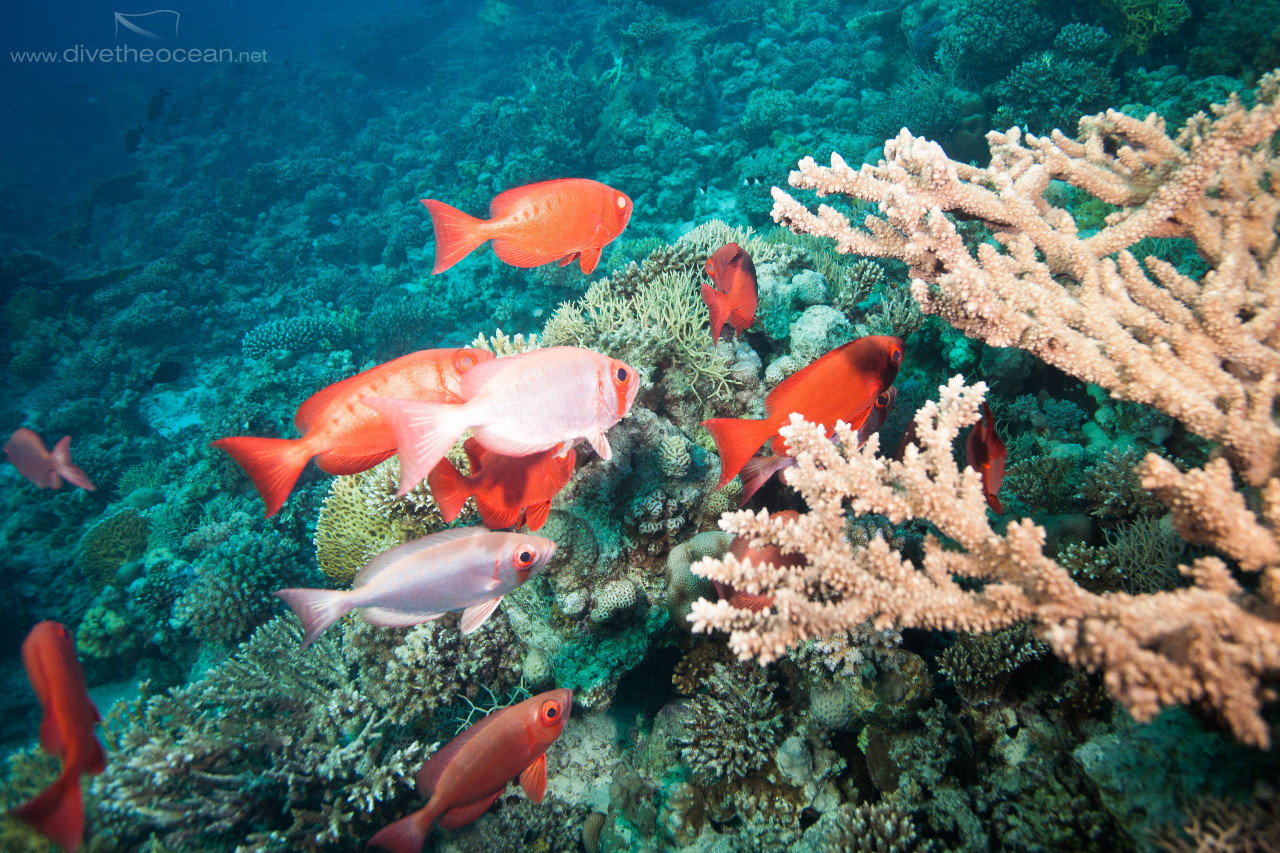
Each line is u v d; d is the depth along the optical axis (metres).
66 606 10.55
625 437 4.56
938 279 2.74
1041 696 3.34
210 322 17.27
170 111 30.61
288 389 13.53
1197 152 2.60
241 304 17.91
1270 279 2.47
